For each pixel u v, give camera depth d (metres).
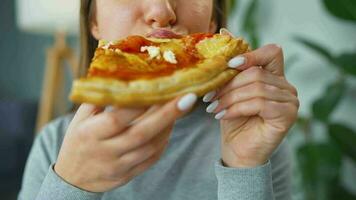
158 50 0.35
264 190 0.44
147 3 0.48
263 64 0.41
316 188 1.14
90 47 0.69
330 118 1.22
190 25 0.51
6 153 1.84
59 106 1.62
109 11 0.52
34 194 0.60
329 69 1.29
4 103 1.97
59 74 1.57
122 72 0.31
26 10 1.48
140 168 0.37
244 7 1.43
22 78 2.34
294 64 1.37
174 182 0.56
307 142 1.19
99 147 0.34
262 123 0.43
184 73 0.32
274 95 0.40
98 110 0.36
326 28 1.29
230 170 0.44
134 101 0.30
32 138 1.95
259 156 0.44
